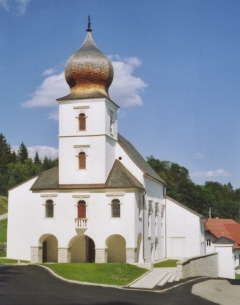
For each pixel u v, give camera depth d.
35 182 52.12
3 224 85.25
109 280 33.47
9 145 151.50
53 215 50.00
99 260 47.81
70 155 50.72
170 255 63.38
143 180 52.62
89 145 50.25
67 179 50.31
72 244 52.38
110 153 51.84
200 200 115.12
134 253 47.22
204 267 48.38
